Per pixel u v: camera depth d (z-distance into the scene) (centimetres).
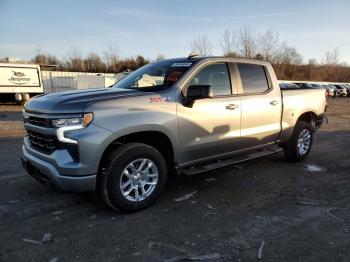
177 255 317
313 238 351
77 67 6306
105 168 386
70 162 364
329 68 7456
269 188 509
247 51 3706
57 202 440
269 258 313
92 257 313
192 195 475
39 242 339
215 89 488
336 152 767
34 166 408
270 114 569
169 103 428
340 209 430
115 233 359
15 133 1041
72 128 363
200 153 471
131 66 6091
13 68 2402
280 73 5506
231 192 489
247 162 659
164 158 448
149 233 360
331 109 2350
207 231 365
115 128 377
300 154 655
